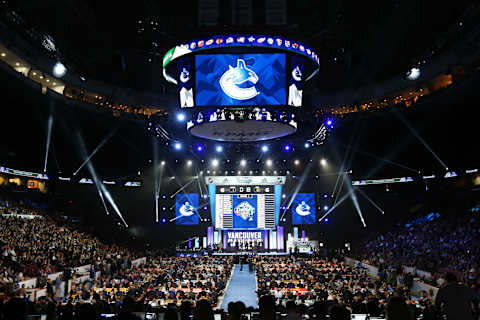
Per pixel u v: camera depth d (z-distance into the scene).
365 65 34.59
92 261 34.28
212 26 21.28
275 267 34.78
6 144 41.62
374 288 24.80
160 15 24.12
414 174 45.41
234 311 6.30
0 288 18.86
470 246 33.34
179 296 20.98
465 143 40.56
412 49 30.84
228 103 21.09
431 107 36.59
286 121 23.77
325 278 27.27
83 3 24.12
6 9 24.17
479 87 31.20
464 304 6.53
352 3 23.48
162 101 42.38
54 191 47.16
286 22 23.77
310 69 24.09
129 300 7.26
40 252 30.17
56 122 40.66
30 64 30.73
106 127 43.50
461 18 25.62
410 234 44.16
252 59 21.12
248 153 43.00
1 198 39.34
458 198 44.53
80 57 31.78
